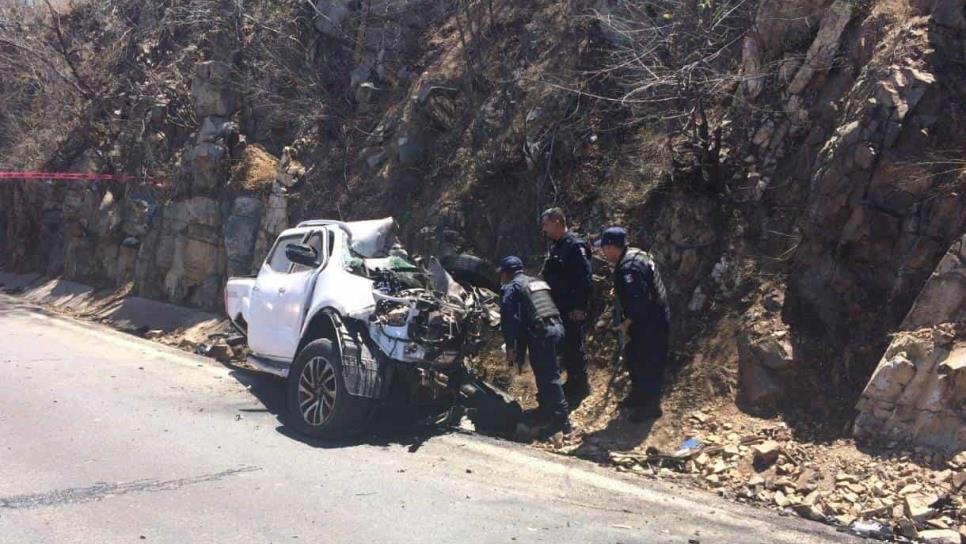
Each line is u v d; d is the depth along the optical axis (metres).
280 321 8.07
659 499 5.64
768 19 8.15
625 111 9.23
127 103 17.34
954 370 5.59
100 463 6.16
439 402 7.49
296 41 14.19
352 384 6.71
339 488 5.71
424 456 6.57
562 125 9.55
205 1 15.65
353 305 7.04
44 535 4.75
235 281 9.45
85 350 11.23
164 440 6.84
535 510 5.38
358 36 13.61
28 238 19.19
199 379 9.41
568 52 10.24
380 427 7.44
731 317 7.17
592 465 6.41
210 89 14.22
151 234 14.24
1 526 4.87
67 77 18.55
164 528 4.90
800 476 5.73
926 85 6.68
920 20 7.03
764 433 6.30
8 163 19.94
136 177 15.55
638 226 8.29
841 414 6.20
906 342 5.89
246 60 14.62
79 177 16.17
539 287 7.20
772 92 8.05
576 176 9.22
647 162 8.62
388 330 6.89
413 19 13.26
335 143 12.80
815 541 4.94
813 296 6.77
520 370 7.32
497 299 8.28
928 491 5.26
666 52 8.49
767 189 7.63
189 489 5.61
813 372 6.51
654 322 6.77
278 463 6.26
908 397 5.77
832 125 7.38
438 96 11.34
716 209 7.81
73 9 20.09
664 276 7.83
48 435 6.89
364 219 11.25
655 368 6.80
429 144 11.28
